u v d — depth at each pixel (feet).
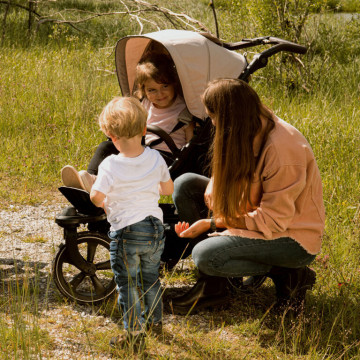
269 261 13.10
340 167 22.82
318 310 14.12
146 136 16.19
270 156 12.35
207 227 13.38
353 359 12.22
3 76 34.40
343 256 16.67
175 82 15.79
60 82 33.53
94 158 15.42
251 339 13.26
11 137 27.27
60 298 14.66
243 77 15.48
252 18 37.32
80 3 70.13
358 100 32.22
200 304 14.15
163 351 12.55
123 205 12.28
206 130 15.26
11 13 57.77
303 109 30.50
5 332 12.39
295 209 12.94
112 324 13.67
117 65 16.85
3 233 18.83
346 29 41.52
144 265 12.62
